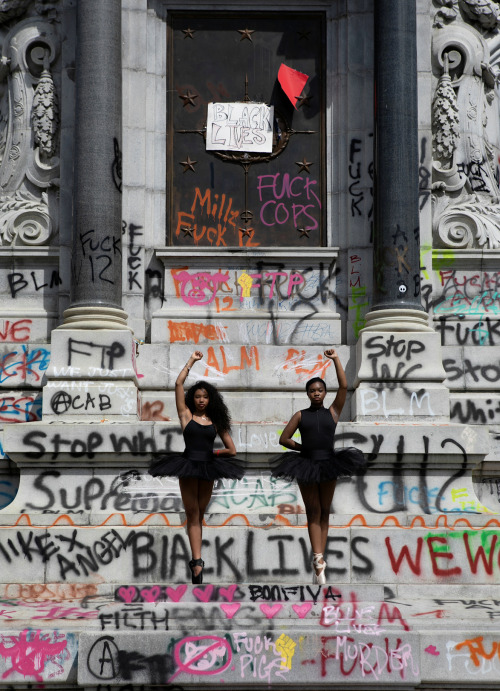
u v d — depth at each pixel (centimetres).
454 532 1010
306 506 910
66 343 1217
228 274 1357
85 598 973
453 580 1002
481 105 1427
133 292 1334
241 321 1334
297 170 1400
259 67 1415
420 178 1362
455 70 1426
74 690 781
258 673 766
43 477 1102
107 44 1295
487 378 1300
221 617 796
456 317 1334
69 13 1388
